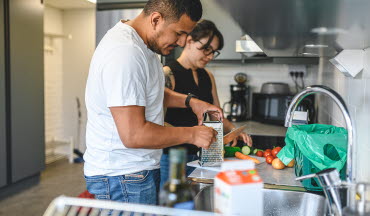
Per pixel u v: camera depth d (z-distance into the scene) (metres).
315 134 1.31
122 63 1.29
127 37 1.35
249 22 0.88
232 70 3.88
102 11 2.78
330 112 2.45
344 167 1.26
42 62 4.29
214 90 2.55
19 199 3.76
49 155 5.34
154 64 1.47
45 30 5.18
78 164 5.18
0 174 3.73
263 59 3.48
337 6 0.65
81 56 5.47
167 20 1.39
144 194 1.50
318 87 1.07
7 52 3.71
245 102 3.71
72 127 5.63
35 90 4.20
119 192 1.48
